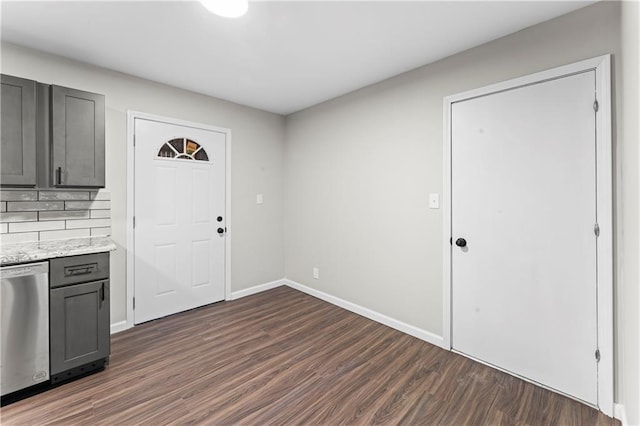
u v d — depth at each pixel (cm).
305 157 362
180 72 261
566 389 179
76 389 183
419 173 248
